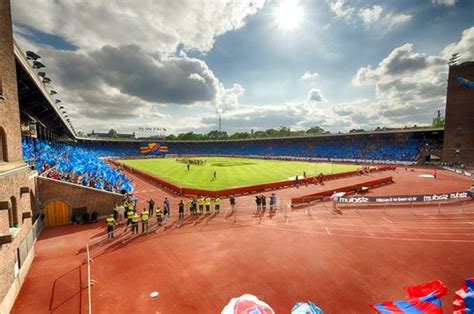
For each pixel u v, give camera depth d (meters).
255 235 17.45
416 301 6.84
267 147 116.62
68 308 10.05
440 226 19.28
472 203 25.86
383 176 45.44
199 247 15.48
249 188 31.34
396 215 22.16
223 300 10.38
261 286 11.34
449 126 62.16
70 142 100.88
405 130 73.62
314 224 19.80
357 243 16.08
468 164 59.00
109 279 12.01
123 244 15.99
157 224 19.75
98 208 21.70
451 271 12.70
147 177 44.31
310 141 106.88
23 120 38.31
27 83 25.81
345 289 11.12
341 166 62.91
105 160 91.69
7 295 9.83
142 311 9.77
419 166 62.78
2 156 11.82
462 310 6.72
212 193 28.80
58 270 12.91
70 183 20.45
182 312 9.69
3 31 11.91
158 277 12.13
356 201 25.41
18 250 11.64
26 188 13.38
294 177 42.62
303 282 11.66
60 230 18.83
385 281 11.77
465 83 59.34
